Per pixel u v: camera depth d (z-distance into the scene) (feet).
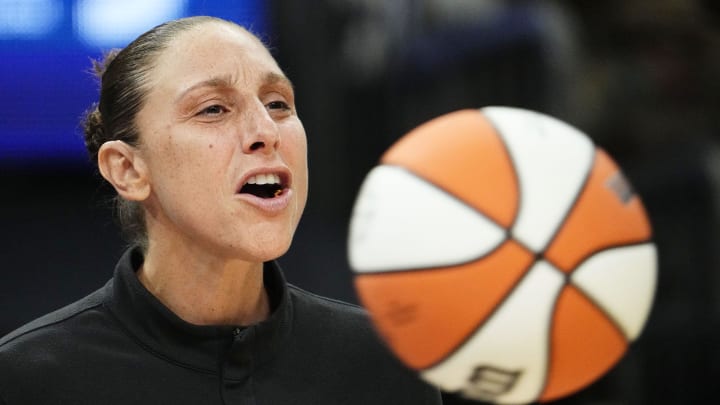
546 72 65.31
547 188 21.93
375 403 29.81
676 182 63.05
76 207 66.85
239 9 67.67
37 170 66.49
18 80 65.41
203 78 27.76
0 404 27.53
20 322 61.05
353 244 22.50
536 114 23.88
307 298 31.50
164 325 28.07
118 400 27.50
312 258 67.26
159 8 65.92
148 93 28.32
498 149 22.36
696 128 72.43
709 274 60.59
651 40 75.56
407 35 72.38
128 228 31.04
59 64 65.57
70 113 66.08
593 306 21.57
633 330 22.40
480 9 70.90
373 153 73.26
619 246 21.97
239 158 27.61
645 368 57.52
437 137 22.80
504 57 66.33
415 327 21.58
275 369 29.07
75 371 27.86
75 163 66.69
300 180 28.86
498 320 21.20
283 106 29.19
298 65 72.18
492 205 21.66
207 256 28.50
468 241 21.40
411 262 21.45
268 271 30.55
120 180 29.35
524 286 21.25
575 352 21.66
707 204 61.93
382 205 22.12
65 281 63.00
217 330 27.91
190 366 28.02
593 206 21.99
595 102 73.00
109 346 28.45
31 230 65.41
